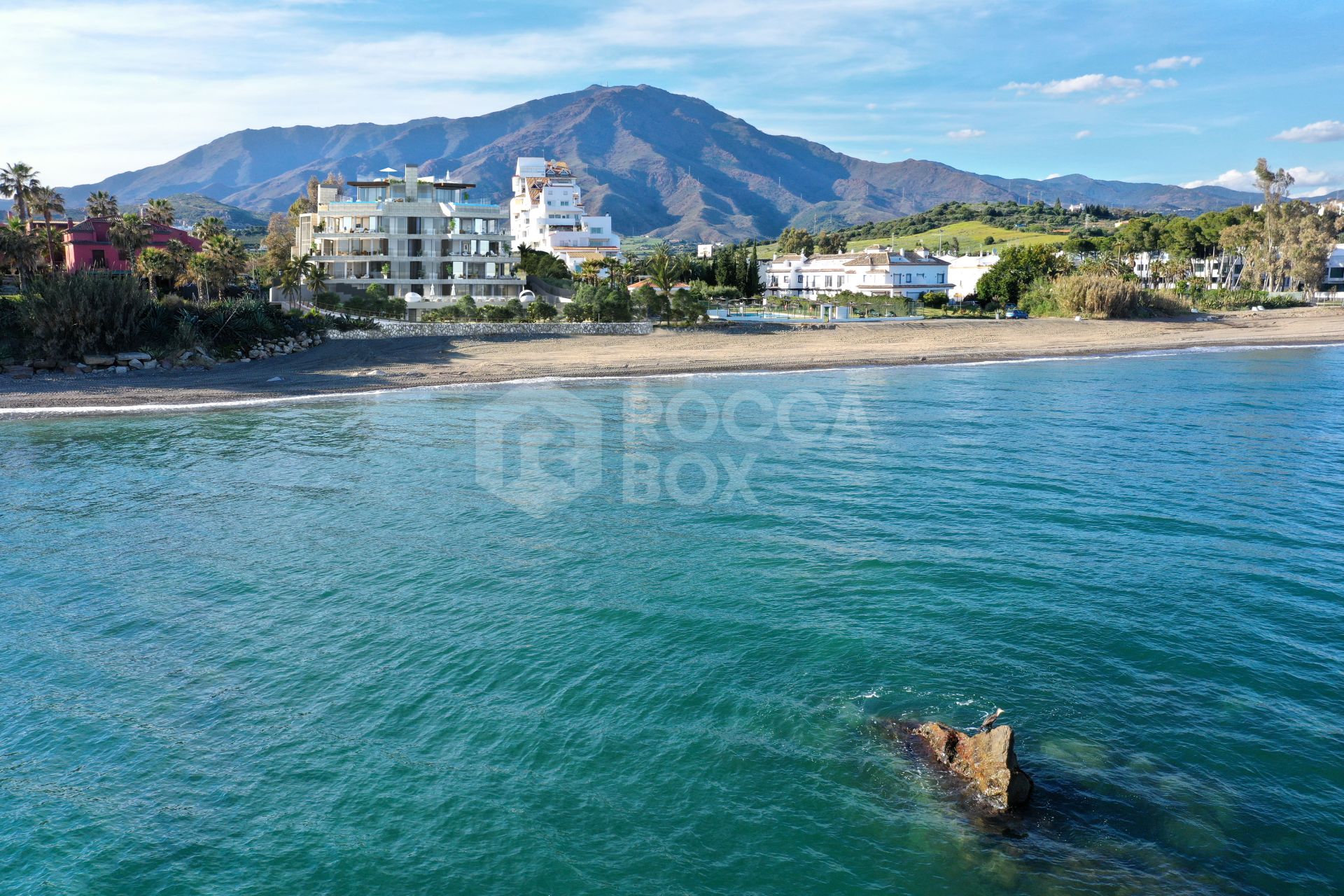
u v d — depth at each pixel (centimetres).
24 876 1452
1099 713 1870
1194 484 3650
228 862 1480
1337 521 3139
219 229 10062
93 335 6825
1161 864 1445
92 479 3891
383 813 1598
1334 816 1548
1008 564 2728
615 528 3166
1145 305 12444
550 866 1464
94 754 1784
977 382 6975
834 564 2761
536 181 19012
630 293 10400
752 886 1418
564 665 2122
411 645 2241
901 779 1677
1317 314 12400
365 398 6091
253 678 2080
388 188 10738
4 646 2247
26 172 8731
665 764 1733
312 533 3133
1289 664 2069
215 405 5744
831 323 10769
